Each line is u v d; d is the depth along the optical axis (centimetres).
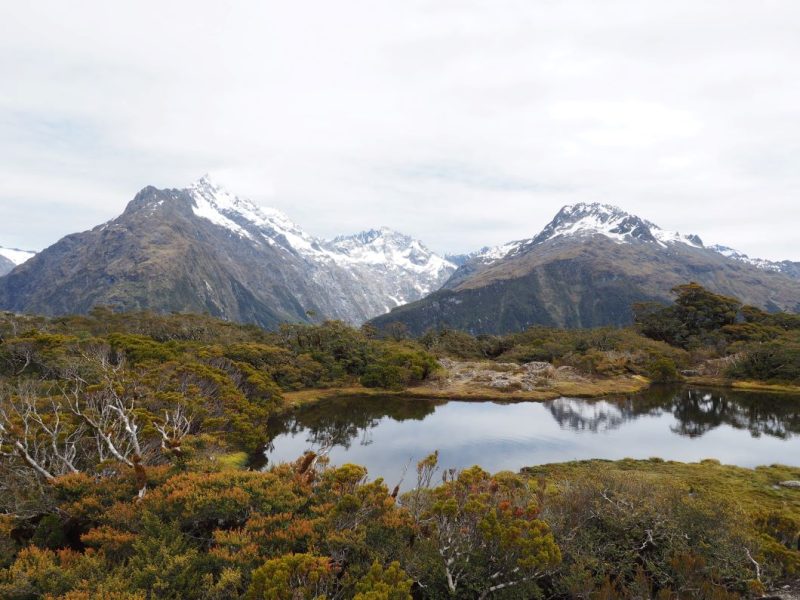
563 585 1741
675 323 14512
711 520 1981
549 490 2973
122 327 9656
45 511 1872
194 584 1379
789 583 1797
